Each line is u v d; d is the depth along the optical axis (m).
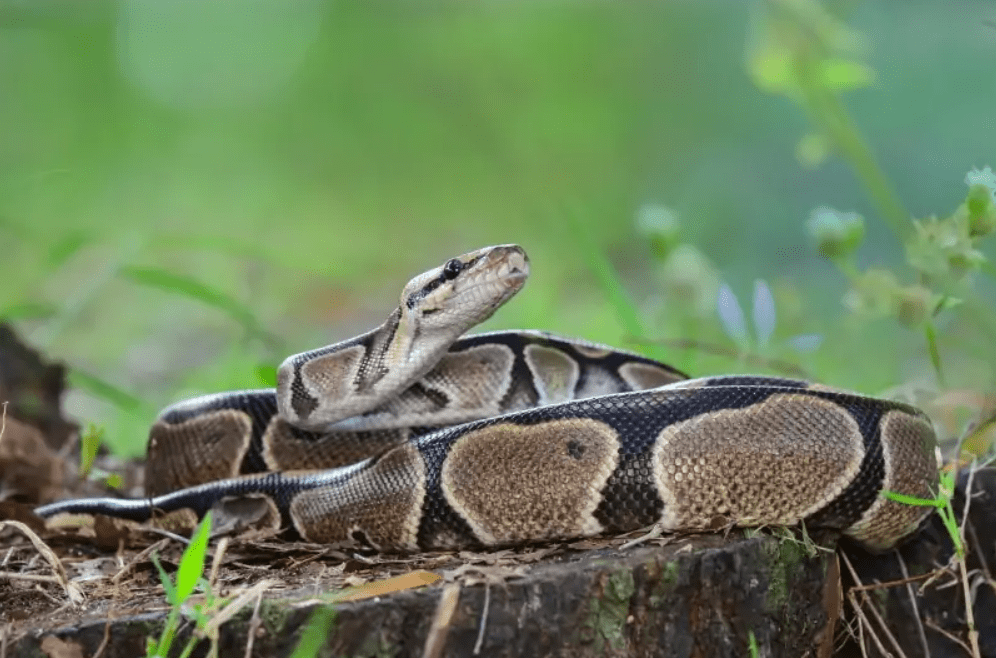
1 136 40.66
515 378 10.13
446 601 7.36
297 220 35.03
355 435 10.12
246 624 7.20
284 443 10.19
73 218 28.41
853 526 8.48
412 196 38.31
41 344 16.14
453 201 37.62
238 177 39.78
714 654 8.02
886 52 35.78
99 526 9.64
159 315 24.38
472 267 9.41
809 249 28.03
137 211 33.69
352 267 26.72
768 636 8.20
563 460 8.20
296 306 24.94
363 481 8.80
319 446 10.13
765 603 8.16
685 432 8.16
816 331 15.68
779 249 28.80
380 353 9.75
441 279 9.45
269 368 12.01
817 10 13.03
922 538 9.28
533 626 7.52
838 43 13.15
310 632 7.08
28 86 47.16
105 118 45.59
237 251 17.41
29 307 15.08
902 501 8.27
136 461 13.65
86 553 9.66
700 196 33.75
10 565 9.01
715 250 29.22
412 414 10.04
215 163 41.56
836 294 22.23
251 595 7.09
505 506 8.27
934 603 9.28
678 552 7.93
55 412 13.48
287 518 9.10
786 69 13.11
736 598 8.05
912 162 31.33
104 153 41.00
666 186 35.62
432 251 31.77
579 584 7.61
